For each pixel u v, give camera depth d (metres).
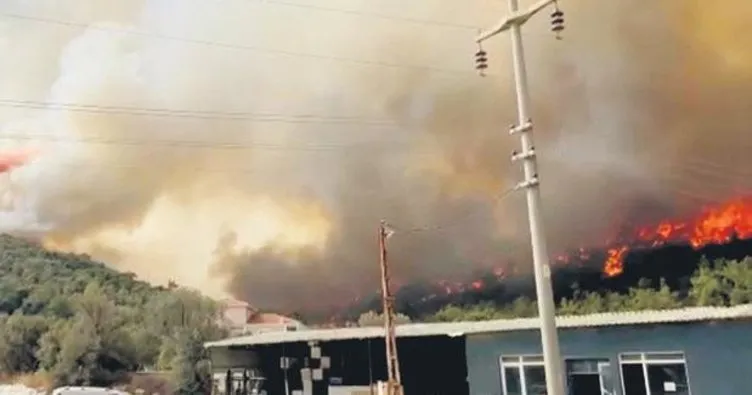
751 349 18.09
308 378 29.06
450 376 25.89
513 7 13.79
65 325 42.59
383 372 27.55
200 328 41.75
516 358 22.48
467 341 23.78
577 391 21.17
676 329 19.45
